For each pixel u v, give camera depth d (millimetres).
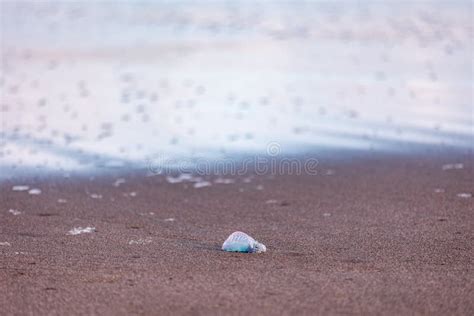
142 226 11492
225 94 25172
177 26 44594
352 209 12477
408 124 20344
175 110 22656
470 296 8031
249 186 14398
